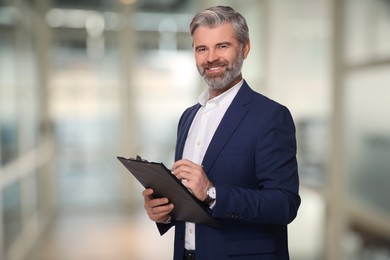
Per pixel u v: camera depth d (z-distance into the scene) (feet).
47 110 20.72
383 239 8.88
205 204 3.88
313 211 12.27
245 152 4.00
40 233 17.35
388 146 8.71
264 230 4.15
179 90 23.25
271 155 3.91
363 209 9.58
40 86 20.51
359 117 9.76
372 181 9.29
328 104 10.94
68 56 21.91
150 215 4.39
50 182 20.99
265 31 16.33
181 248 4.55
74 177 22.25
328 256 11.16
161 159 23.32
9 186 13.08
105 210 21.40
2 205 12.01
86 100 22.29
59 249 15.21
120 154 22.79
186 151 4.61
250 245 4.09
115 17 22.21
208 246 4.16
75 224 18.75
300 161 13.42
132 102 22.72
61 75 21.86
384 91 8.73
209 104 4.45
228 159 4.03
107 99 22.58
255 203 3.69
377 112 9.05
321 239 11.77
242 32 4.03
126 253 14.74
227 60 4.00
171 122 23.31
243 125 4.08
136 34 22.49
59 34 21.65
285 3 14.62
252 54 18.08
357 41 9.78
